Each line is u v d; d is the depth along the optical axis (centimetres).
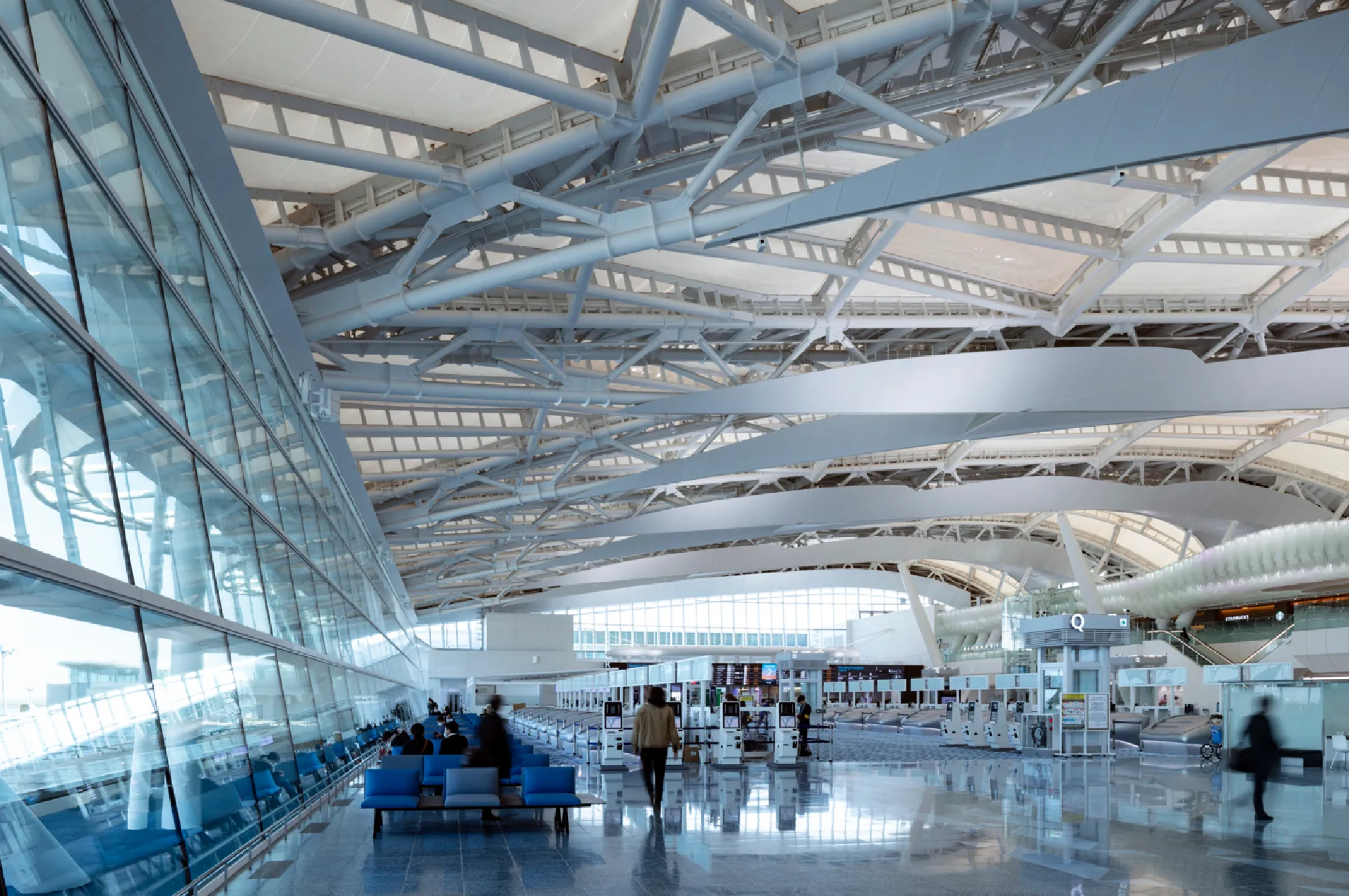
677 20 1531
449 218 2067
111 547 806
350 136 1861
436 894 1037
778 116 2128
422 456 4228
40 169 781
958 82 2091
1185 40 2195
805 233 2927
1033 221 3039
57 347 758
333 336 2358
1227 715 2520
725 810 1775
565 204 2050
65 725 680
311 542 2184
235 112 1697
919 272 3366
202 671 1092
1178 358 3052
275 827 1379
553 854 1288
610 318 3056
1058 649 3612
